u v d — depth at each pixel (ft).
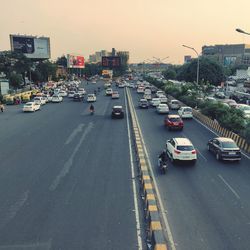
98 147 82.28
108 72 526.57
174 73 382.63
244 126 94.17
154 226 40.45
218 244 37.52
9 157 73.72
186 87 192.54
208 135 98.02
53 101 195.00
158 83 315.99
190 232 40.16
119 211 45.65
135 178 59.26
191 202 48.98
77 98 202.69
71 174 61.52
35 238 38.73
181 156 67.10
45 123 120.16
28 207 47.16
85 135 97.14
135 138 89.45
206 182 57.57
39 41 339.16
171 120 105.91
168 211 45.91
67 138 93.15
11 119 131.03
